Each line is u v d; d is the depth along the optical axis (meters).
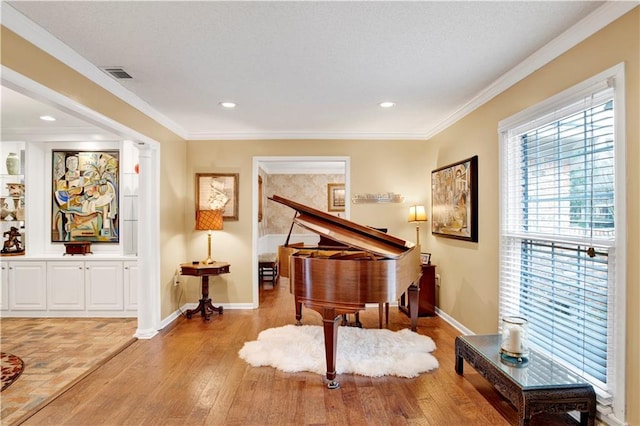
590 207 2.10
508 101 2.88
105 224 4.59
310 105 3.61
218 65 2.64
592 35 2.02
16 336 3.62
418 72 2.79
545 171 2.52
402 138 4.82
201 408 2.25
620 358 1.84
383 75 2.85
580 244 2.14
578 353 2.18
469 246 3.57
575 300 2.21
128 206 4.49
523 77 2.67
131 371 2.79
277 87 3.10
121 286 4.29
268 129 4.64
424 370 2.77
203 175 4.74
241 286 4.78
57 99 2.31
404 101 3.49
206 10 1.92
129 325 3.98
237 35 2.20
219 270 4.20
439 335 3.62
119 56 2.48
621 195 1.84
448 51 2.43
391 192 4.82
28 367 2.87
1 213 4.45
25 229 4.45
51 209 4.58
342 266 2.41
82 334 3.68
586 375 2.08
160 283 3.90
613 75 1.87
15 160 4.51
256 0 1.83
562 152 2.33
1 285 4.26
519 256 2.80
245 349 3.19
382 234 3.04
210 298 4.75
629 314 1.81
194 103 3.53
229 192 4.76
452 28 2.13
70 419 2.13
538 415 2.19
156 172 3.81
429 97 3.37
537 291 2.59
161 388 2.51
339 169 8.01
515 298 2.84
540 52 2.41
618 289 1.85
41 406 2.27
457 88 3.14
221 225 4.47
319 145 4.81
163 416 2.16
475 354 2.45
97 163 4.60
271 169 7.91
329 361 2.51
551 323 2.43
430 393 2.44
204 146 4.77
